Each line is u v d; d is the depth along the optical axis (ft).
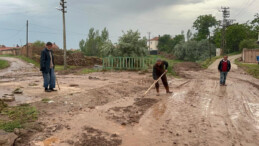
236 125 18.67
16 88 33.06
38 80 47.34
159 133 16.71
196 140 15.47
